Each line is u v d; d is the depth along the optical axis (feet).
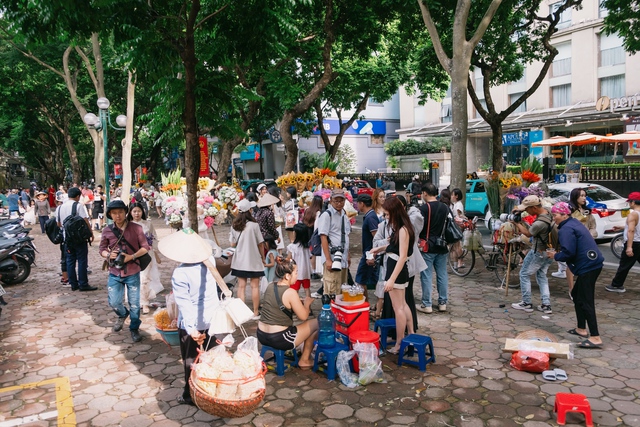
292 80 59.11
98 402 13.88
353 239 45.42
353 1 40.45
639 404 13.03
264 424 12.41
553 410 12.85
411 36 49.34
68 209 28.09
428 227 21.34
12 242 30.42
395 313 16.55
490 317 21.04
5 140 131.95
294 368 15.90
